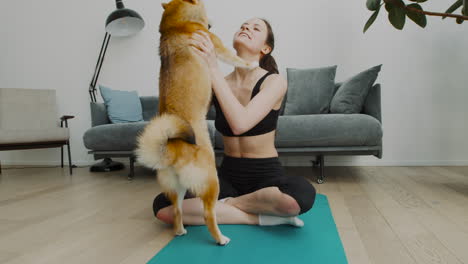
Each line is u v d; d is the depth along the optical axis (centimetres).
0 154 366
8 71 367
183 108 100
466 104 279
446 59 281
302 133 221
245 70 131
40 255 109
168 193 112
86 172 299
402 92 289
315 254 99
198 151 98
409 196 176
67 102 357
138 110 310
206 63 108
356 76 251
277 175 126
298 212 114
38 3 358
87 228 136
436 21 281
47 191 218
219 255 99
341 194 186
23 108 334
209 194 101
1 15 366
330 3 300
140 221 144
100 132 259
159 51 112
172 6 115
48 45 358
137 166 328
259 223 125
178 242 112
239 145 129
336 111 252
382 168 279
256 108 111
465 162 280
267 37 132
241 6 315
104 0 343
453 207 152
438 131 284
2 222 149
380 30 291
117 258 104
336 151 221
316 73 275
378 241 111
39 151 361
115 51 343
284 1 308
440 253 100
